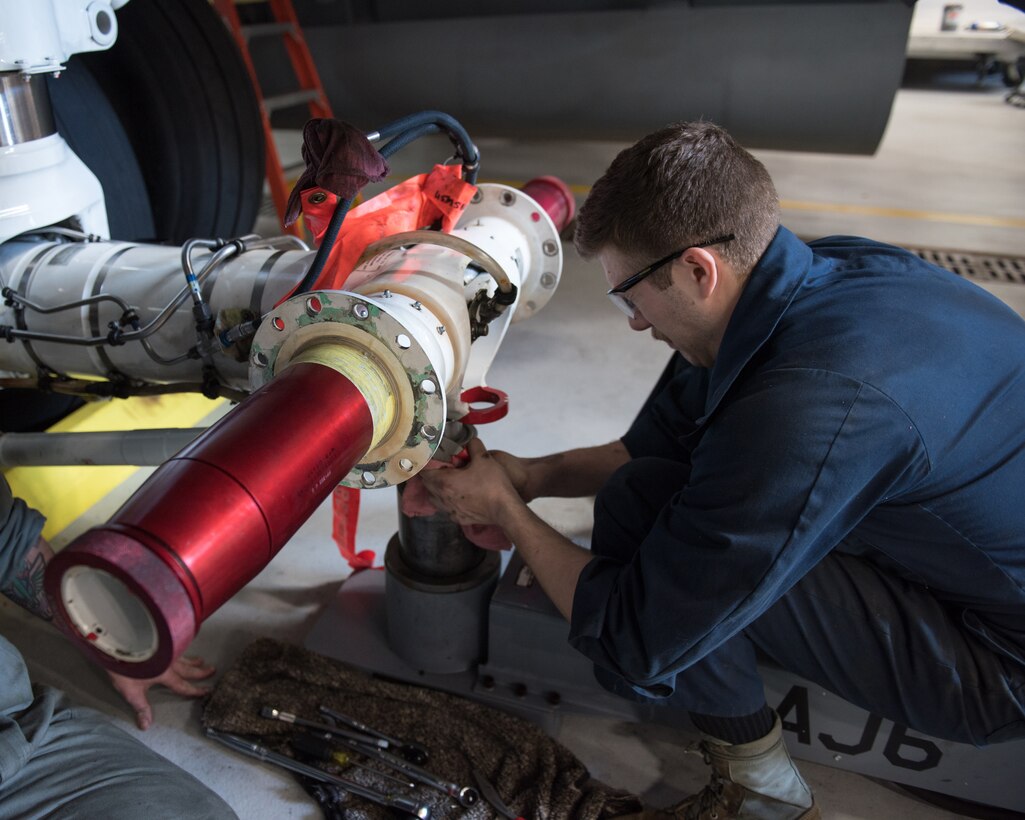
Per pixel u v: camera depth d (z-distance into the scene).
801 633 0.96
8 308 1.16
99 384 1.18
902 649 0.92
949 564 0.88
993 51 5.35
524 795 1.11
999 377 0.83
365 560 1.48
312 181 0.83
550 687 1.23
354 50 3.34
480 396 1.00
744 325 0.84
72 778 0.90
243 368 1.06
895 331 0.79
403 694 1.24
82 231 1.28
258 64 3.45
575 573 0.96
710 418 0.89
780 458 0.75
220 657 1.35
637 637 0.86
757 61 2.90
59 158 1.18
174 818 0.89
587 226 0.89
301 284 0.85
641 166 0.83
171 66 1.87
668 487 1.06
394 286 0.83
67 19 1.11
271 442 0.61
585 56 3.07
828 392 0.75
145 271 1.12
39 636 1.39
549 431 1.93
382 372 0.74
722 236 0.81
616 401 2.07
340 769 1.13
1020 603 0.88
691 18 2.88
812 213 3.40
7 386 1.25
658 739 1.24
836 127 3.01
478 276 1.02
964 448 0.81
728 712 0.97
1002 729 0.92
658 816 1.08
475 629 1.23
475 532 1.12
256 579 1.52
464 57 3.22
